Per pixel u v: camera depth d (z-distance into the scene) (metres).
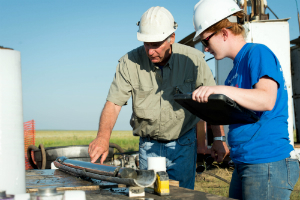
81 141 22.23
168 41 2.29
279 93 1.48
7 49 0.87
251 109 1.34
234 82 1.58
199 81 2.54
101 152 2.12
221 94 1.23
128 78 2.52
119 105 2.49
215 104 1.33
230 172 5.99
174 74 2.50
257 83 1.40
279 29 5.67
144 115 2.52
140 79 2.51
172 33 2.33
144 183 1.12
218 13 1.60
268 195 1.42
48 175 1.90
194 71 2.53
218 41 1.62
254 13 5.84
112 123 2.37
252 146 1.46
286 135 1.49
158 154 2.62
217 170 6.15
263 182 1.43
